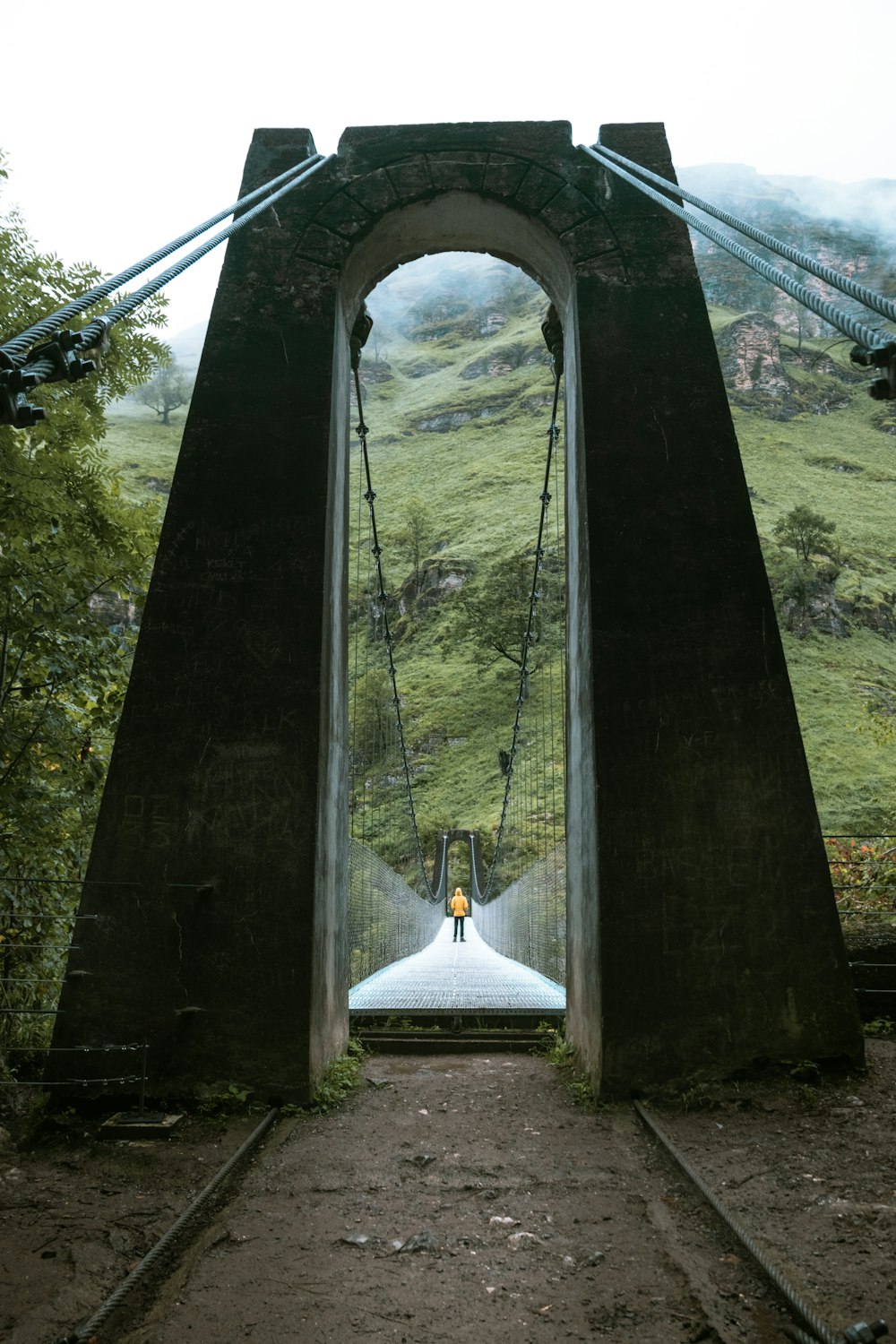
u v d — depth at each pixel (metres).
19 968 6.11
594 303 6.08
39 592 5.71
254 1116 4.75
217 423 5.82
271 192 6.35
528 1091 5.38
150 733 5.31
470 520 82.00
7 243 5.30
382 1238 3.33
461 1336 2.65
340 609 6.38
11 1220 3.51
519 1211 3.58
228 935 5.03
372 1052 6.75
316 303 6.11
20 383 2.11
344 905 6.39
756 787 5.25
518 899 15.80
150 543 6.15
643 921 5.06
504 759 39.38
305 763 5.27
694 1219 3.49
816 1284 2.83
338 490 6.21
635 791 5.23
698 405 5.87
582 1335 2.65
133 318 5.69
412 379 136.62
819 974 5.02
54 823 5.98
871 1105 4.57
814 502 78.62
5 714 5.85
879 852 8.91
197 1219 3.55
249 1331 2.69
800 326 121.19
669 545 5.61
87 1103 4.77
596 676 5.40
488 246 7.14
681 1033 4.93
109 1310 2.75
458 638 60.06
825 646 54.97
